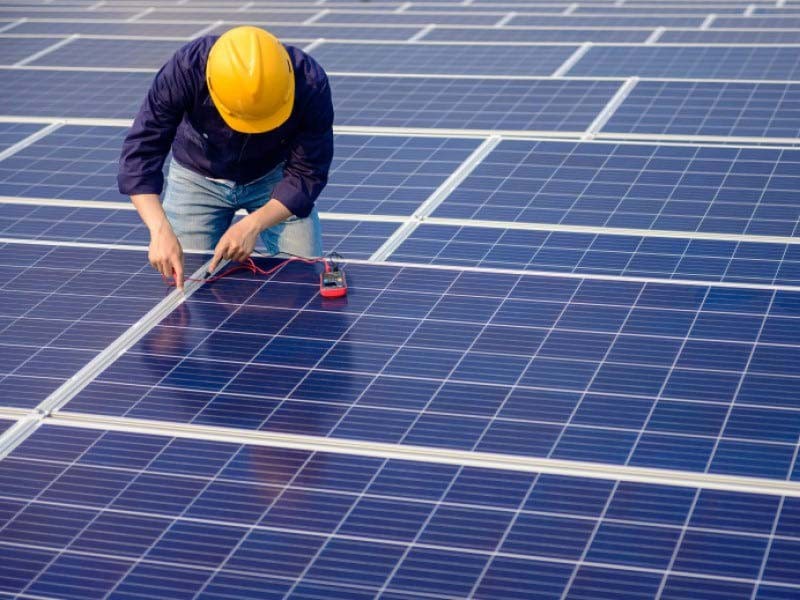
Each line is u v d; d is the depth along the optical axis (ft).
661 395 17.37
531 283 19.56
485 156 26.27
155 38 39.29
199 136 20.54
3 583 15.42
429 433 16.94
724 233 22.61
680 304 19.01
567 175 25.20
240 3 45.55
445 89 30.48
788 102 28.78
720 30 37.04
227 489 16.33
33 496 16.34
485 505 15.99
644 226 23.04
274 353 18.31
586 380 17.65
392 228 23.77
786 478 16.19
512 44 36.01
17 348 18.69
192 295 19.58
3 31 41.42
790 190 24.11
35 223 24.44
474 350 18.22
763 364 17.81
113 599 15.23
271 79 19.13
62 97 31.71
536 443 16.75
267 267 20.16
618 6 42.78
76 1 47.06
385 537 15.71
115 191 25.68
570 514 15.84
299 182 20.06
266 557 15.56
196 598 15.20
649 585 15.12
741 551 15.40
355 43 37.04
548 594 15.08
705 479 16.20
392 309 19.07
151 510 16.14
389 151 26.86
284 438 16.96
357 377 17.84
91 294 19.77
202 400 17.57
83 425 17.26
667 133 27.30
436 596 15.10
